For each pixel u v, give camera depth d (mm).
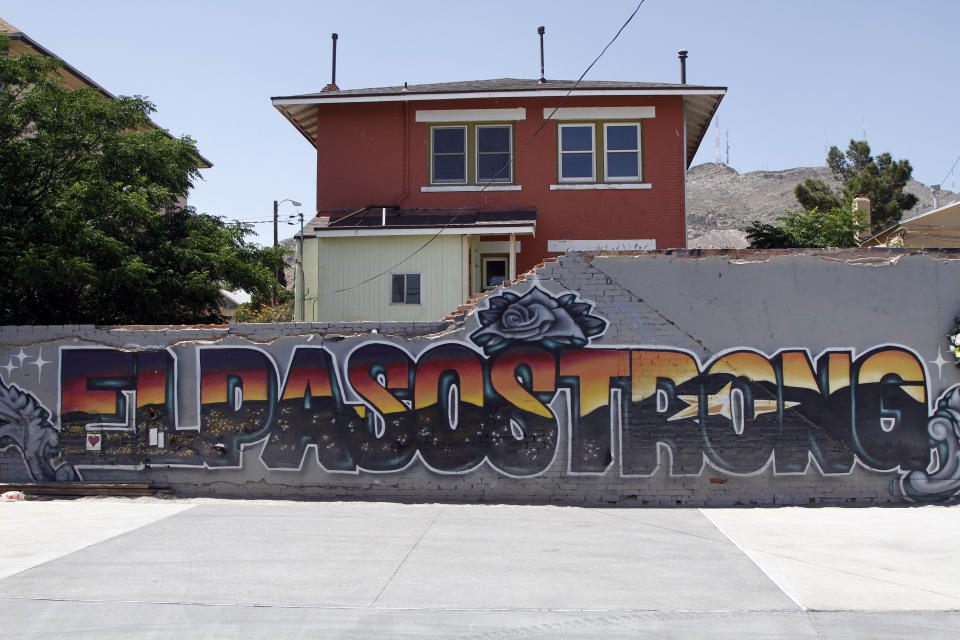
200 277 13805
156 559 7305
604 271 9984
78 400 10539
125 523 8812
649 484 9797
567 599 6191
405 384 10141
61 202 12430
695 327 9875
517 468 9945
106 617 5824
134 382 10500
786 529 8461
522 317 10031
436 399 10086
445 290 16594
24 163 12453
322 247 16906
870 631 5574
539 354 9977
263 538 8094
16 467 10555
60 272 11398
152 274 13711
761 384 9789
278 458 10266
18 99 13148
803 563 7152
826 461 9719
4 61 12719
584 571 6930
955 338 9680
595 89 17672
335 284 16844
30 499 10289
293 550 7613
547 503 9852
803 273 9875
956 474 9688
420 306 16625
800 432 9734
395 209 18000
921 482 9680
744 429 9758
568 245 17859
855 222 22359
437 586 6508
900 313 9828
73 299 13227
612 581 6641
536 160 18078
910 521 8781
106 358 10555
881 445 9711
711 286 9891
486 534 8273
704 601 6145
